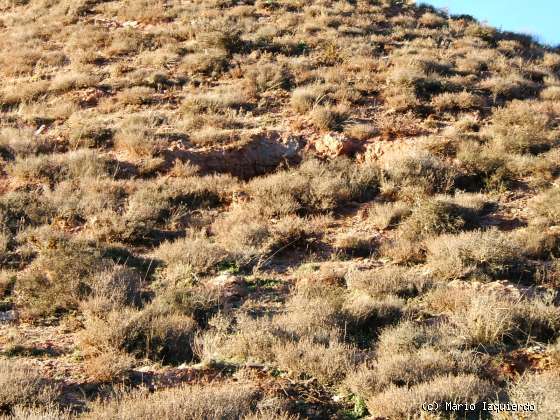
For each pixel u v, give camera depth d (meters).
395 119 16.45
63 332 7.70
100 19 24.67
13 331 7.62
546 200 11.73
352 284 9.00
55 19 24.77
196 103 16.89
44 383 5.99
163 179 13.59
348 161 14.34
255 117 16.61
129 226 11.23
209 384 6.02
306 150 15.08
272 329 7.11
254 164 14.72
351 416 5.66
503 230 11.14
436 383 5.75
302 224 11.44
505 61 21.86
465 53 22.45
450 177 13.13
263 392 5.89
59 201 12.12
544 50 25.66
